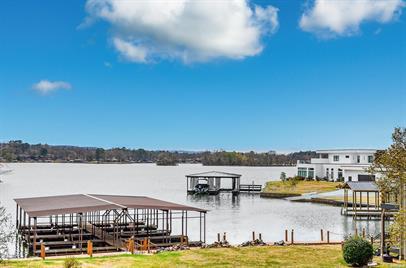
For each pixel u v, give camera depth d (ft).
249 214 192.44
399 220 76.23
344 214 187.52
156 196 281.13
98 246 115.24
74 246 108.68
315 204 235.81
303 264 87.71
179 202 247.29
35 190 314.55
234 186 321.32
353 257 84.74
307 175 351.25
